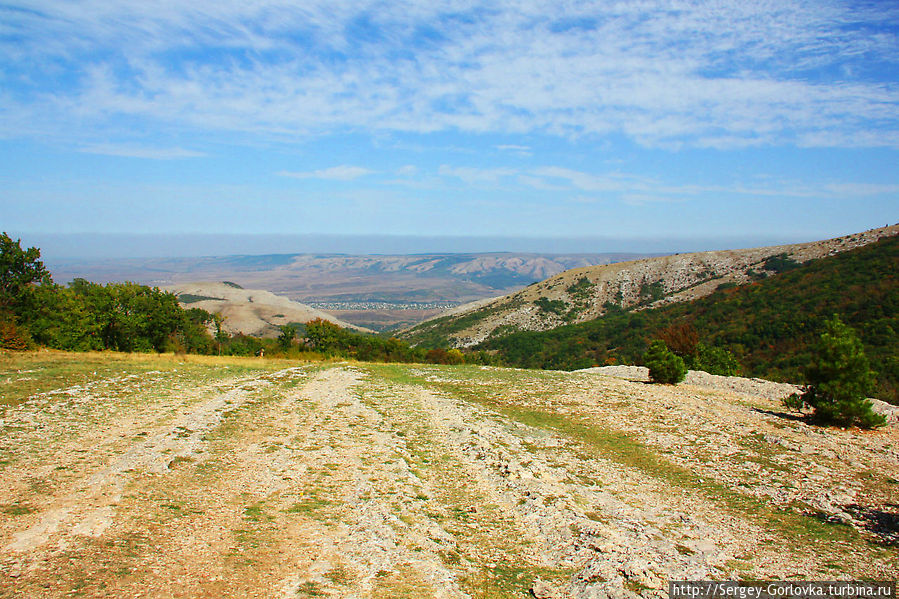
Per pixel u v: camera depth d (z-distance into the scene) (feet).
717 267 513.45
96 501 35.19
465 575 29.04
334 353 199.41
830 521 40.42
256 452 50.78
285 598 24.21
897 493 46.68
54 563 25.85
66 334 136.05
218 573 26.32
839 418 69.31
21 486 37.17
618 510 40.98
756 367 177.58
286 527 33.40
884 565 32.78
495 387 100.83
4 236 132.67
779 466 53.83
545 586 27.91
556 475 48.39
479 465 50.55
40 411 60.54
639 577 28.68
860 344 71.92
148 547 28.81
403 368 134.92
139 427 56.75
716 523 39.88
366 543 31.37
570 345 341.41
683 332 142.31
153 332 163.02
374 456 51.44
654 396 90.74
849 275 224.12
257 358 160.97
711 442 62.44
